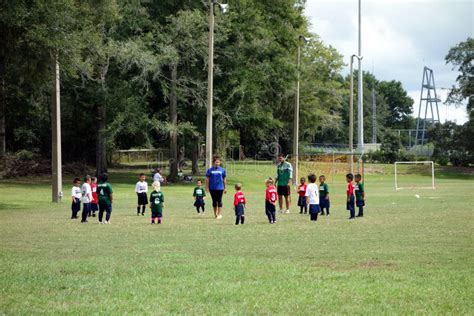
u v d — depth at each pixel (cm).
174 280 1118
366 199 3606
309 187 2317
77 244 1647
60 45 3020
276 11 5753
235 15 5241
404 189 4916
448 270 1205
